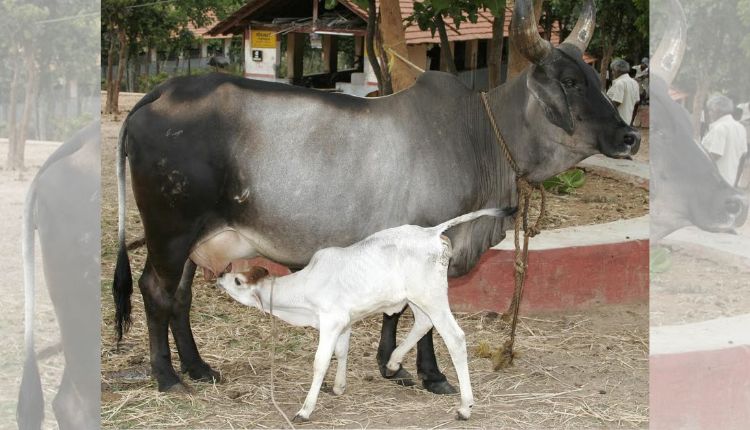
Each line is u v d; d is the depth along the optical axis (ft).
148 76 74.69
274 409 16.10
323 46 57.47
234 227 15.89
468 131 16.57
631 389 17.43
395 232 15.11
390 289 14.99
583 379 17.94
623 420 15.84
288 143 15.53
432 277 14.92
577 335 20.54
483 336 20.40
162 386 16.66
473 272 21.77
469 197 16.34
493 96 16.89
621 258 22.45
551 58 15.78
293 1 56.80
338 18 54.24
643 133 46.29
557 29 63.36
